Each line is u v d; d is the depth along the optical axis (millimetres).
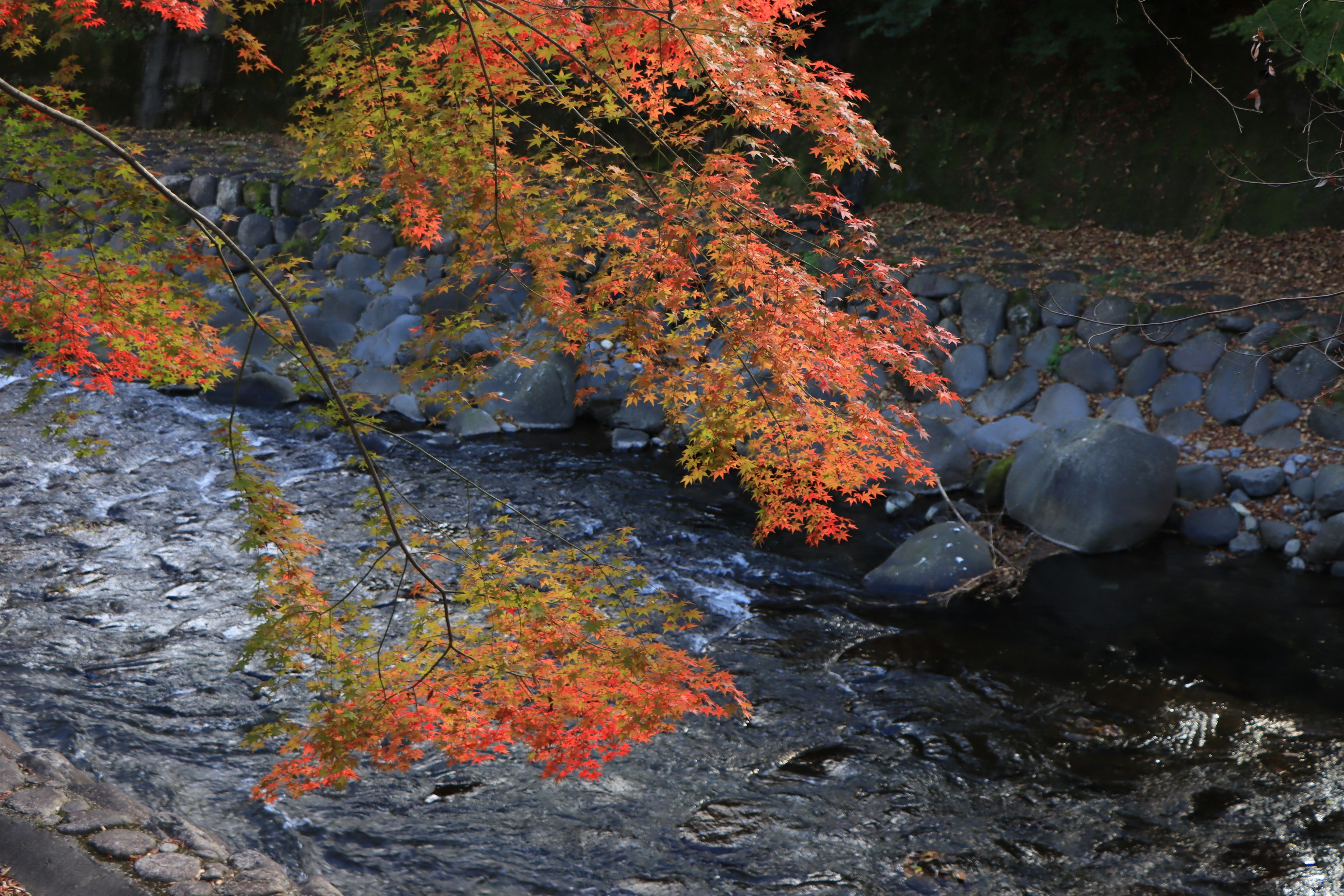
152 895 3484
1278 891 4660
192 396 11297
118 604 6922
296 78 4020
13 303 3537
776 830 5078
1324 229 11734
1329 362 9359
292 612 3357
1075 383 10500
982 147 14039
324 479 9414
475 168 3707
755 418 3551
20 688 5762
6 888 3412
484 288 3949
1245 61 12336
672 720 3623
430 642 3598
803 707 6262
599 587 3684
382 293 13367
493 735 3451
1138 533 8727
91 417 10281
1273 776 5586
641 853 4848
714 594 7750
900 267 3834
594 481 9914
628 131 14852
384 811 5023
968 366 11062
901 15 13039
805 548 8672
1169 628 7375
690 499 9609
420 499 9156
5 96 2783
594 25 3582
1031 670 6773
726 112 4082
